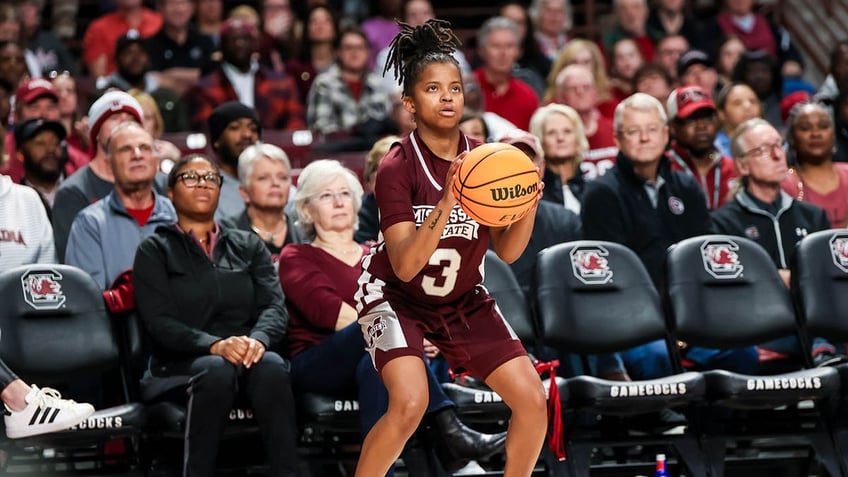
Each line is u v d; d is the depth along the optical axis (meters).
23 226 11.30
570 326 10.76
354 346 9.84
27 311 10.10
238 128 12.70
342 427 9.92
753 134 12.48
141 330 10.42
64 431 9.45
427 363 9.80
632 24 19.94
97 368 10.20
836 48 17.70
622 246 11.17
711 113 13.84
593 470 10.48
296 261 10.66
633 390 10.05
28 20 19.08
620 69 17.89
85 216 11.28
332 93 16.86
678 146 14.09
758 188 12.59
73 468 10.43
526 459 8.03
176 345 9.93
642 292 10.96
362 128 15.94
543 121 13.33
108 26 19.16
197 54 18.22
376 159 12.07
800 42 21.53
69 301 10.24
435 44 7.88
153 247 10.20
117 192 11.41
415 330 8.04
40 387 10.16
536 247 11.82
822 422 10.55
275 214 11.62
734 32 20.42
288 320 10.63
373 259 8.29
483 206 7.34
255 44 16.94
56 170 12.66
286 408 9.72
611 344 10.80
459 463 9.66
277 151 11.59
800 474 10.81
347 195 10.78
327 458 10.16
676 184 12.43
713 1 21.05
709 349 11.30
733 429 10.70
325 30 18.22
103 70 18.86
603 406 10.04
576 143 13.45
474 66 19.20
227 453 10.80
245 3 21.19
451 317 8.16
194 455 9.53
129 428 9.57
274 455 9.65
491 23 17.05
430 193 7.86
